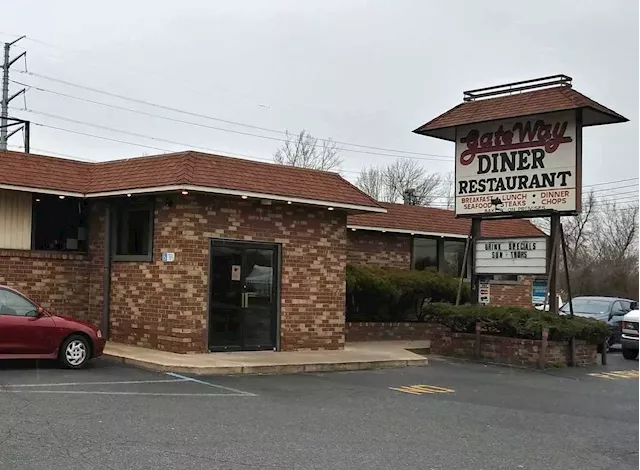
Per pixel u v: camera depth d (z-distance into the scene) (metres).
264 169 16.55
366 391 12.22
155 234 15.68
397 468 7.09
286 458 7.26
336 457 7.41
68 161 17.02
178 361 13.84
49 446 7.28
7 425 8.13
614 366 18.48
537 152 17.94
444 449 8.03
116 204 16.62
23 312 12.69
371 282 20.83
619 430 9.69
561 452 8.18
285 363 14.45
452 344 18.77
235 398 10.80
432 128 19.48
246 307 16.16
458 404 11.28
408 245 23.92
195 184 14.48
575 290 53.12
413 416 10.02
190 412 9.46
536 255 17.97
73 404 9.58
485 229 25.94
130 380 12.09
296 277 16.94
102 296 16.73
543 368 16.81
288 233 16.80
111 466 6.65
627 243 57.72
